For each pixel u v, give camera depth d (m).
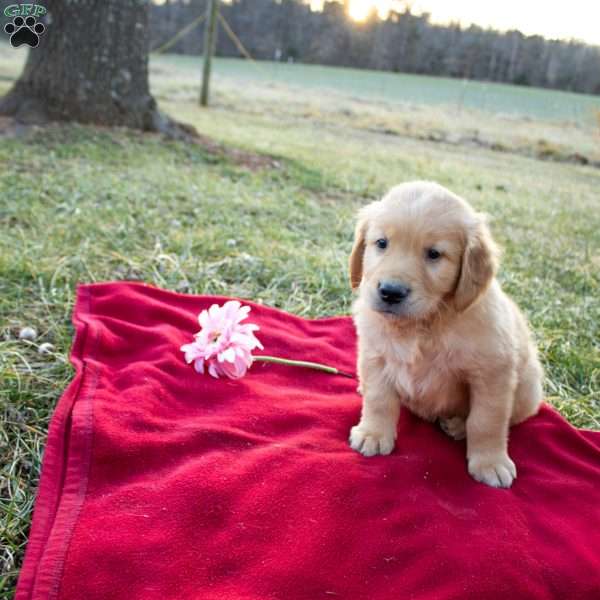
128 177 1.41
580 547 0.53
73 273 0.95
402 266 0.58
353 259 0.68
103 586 0.46
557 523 0.56
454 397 0.64
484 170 1.95
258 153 1.88
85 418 0.61
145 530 0.51
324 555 0.50
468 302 0.59
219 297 0.90
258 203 1.36
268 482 0.56
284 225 1.26
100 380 0.69
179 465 0.59
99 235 1.08
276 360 0.77
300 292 0.99
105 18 1.68
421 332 0.61
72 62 1.68
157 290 0.90
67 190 1.27
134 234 1.10
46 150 1.51
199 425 0.63
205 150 1.78
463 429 0.67
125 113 1.78
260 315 0.88
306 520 0.53
